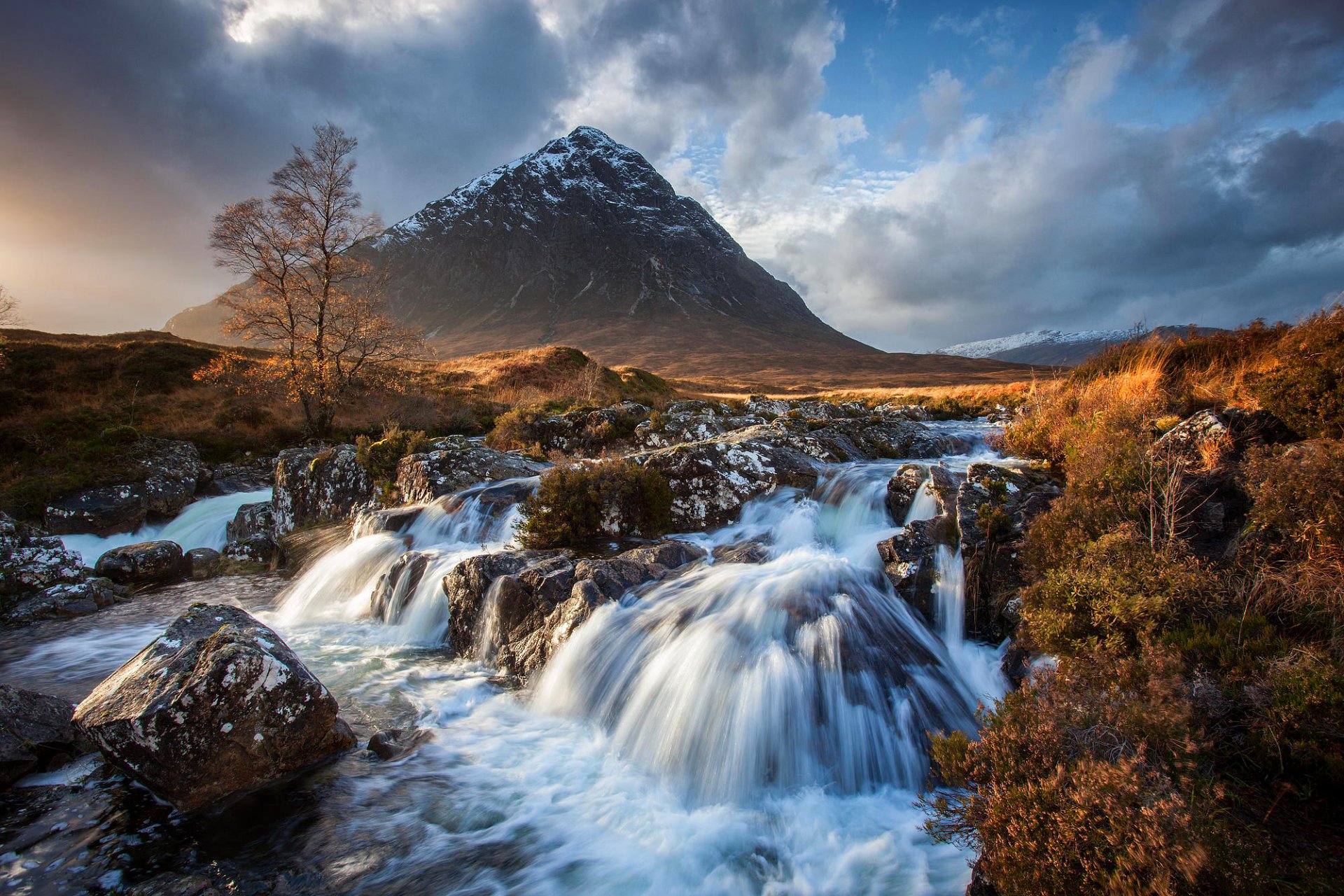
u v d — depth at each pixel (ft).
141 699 18.22
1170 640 16.33
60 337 161.89
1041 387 45.75
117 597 40.57
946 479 31.40
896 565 26.03
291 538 50.24
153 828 17.51
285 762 19.61
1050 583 19.51
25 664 30.58
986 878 13.14
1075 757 12.92
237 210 95.81
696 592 25.59
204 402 104.12
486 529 39.06
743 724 19.75
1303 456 18.53
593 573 26.99
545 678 25.00
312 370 96.17
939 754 15.42
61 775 19.90
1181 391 30.68
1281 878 10.87
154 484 66.49
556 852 16.89
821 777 19.22
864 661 21.09
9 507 57.72
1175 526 20.62
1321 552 16.98
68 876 15.65
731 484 38.37
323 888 15.48
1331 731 12.85
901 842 16.53
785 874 15.84
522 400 122.01
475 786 19.65
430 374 158.10
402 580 34.47
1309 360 21.80
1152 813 10.61
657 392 169.48
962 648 23.11
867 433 58.95
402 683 26.58
